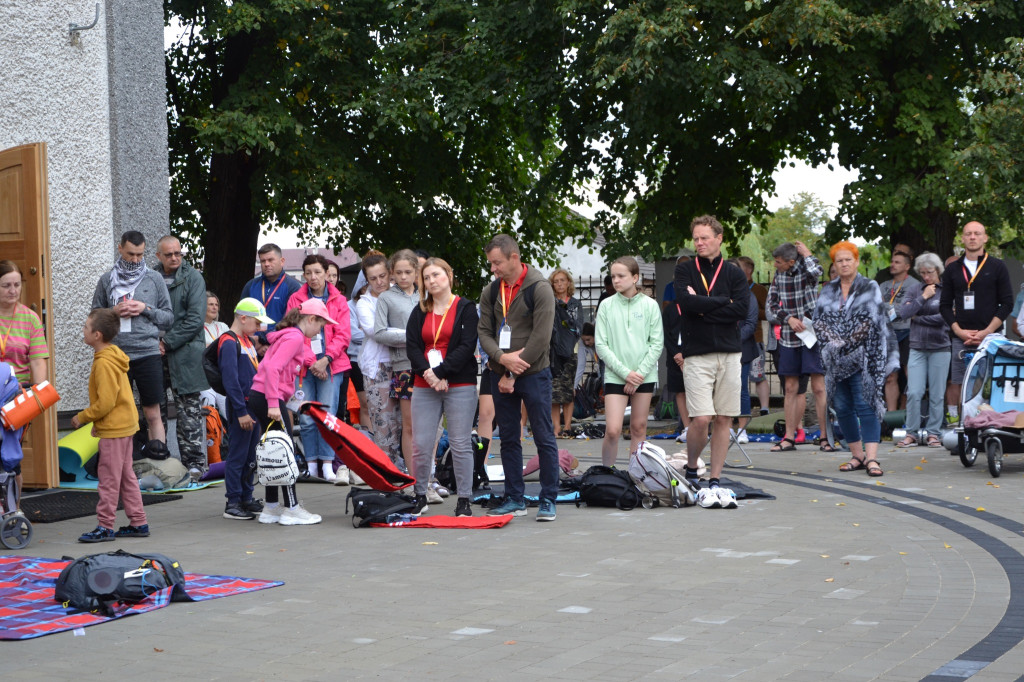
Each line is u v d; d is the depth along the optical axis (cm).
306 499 1000
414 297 988
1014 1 1780
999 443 1062
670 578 636
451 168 2367
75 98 1166
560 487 989
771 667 457
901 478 1065
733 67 1708
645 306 972
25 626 544
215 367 895
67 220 1152
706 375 934
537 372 858
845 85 1789
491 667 466
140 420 1159
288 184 2086
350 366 1170
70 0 1161
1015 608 550
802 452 1312
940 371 1315
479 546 752
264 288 1142
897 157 1830
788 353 1316
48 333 1019
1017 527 787
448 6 2083
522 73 1984
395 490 877
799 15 1639
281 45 2075
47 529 860
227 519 898
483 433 1032
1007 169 1625
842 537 759
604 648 492
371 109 2075
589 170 2102
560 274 1420
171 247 1126
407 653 490
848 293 1104
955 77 1866
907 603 566
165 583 595
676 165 2047
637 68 1659
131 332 1065
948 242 1870
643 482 915
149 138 1250
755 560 684
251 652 497
